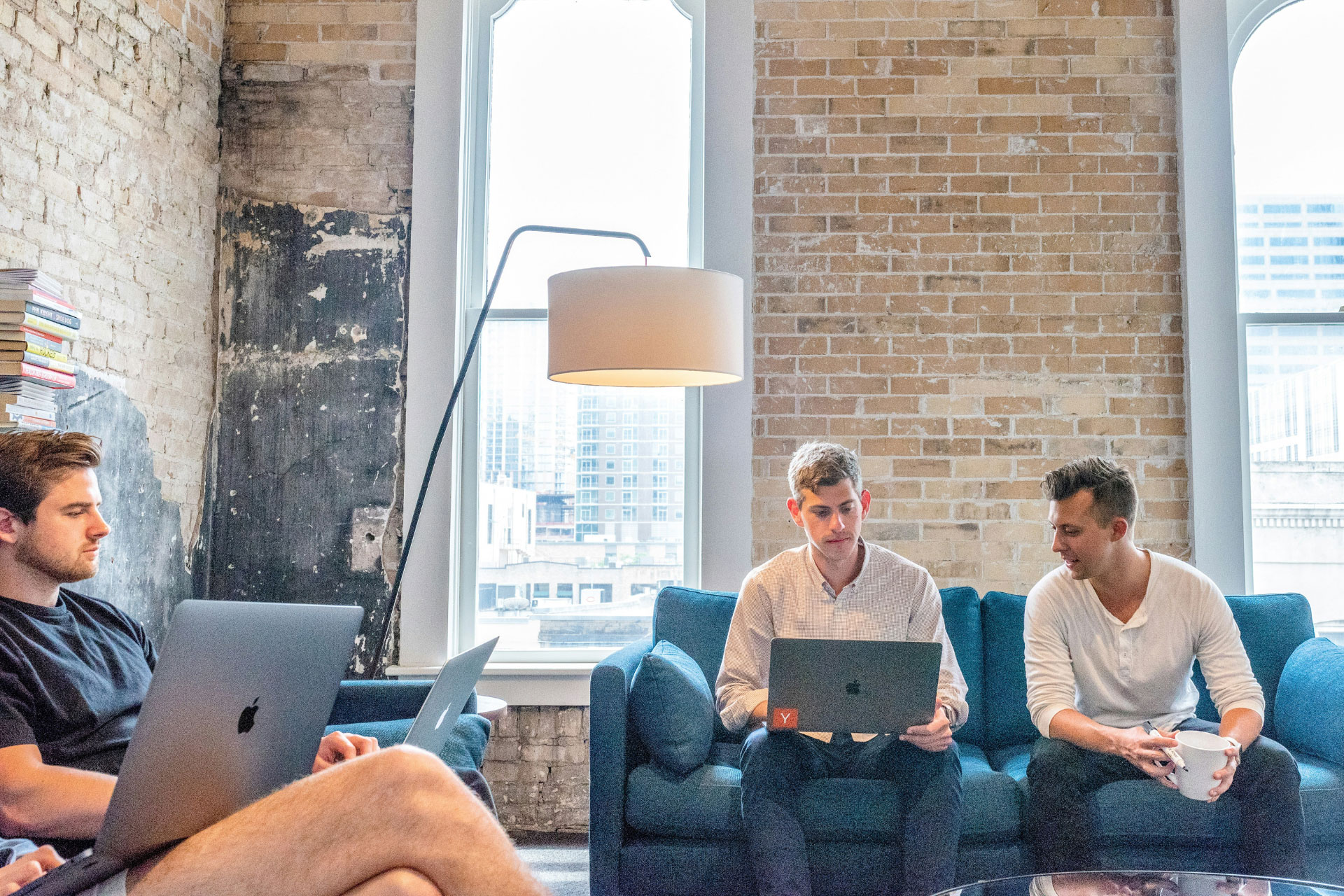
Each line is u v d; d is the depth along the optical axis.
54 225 2.71
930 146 3.56
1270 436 3.54
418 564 3.52
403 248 3.61
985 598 3.02
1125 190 3.52
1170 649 2.41
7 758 1.66
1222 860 2.29
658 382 2.85
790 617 2.53
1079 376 3.49
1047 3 3.57
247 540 3.55
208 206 3.57
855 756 2.33
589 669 3.46
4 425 2.19
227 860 1.31
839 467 2.44
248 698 1.42
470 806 1.35
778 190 3.57
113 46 2.98
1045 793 2.23
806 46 3.60
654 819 2.35
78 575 1.91
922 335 3.52
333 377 3.59
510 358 3.69
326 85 3.66
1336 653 2.54
